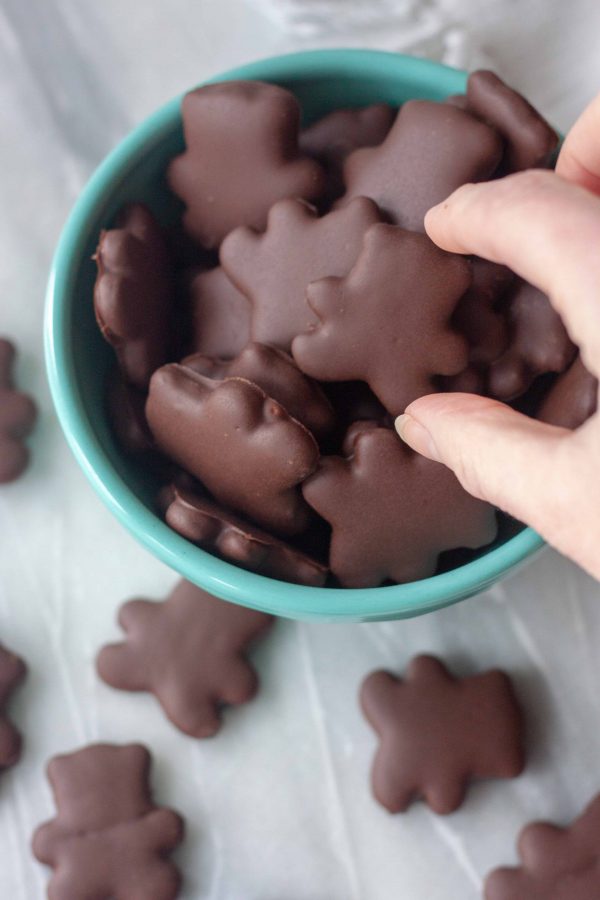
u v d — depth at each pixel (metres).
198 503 0.29
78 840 0.34
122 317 0.30
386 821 0.35
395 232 0.29
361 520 0.29
